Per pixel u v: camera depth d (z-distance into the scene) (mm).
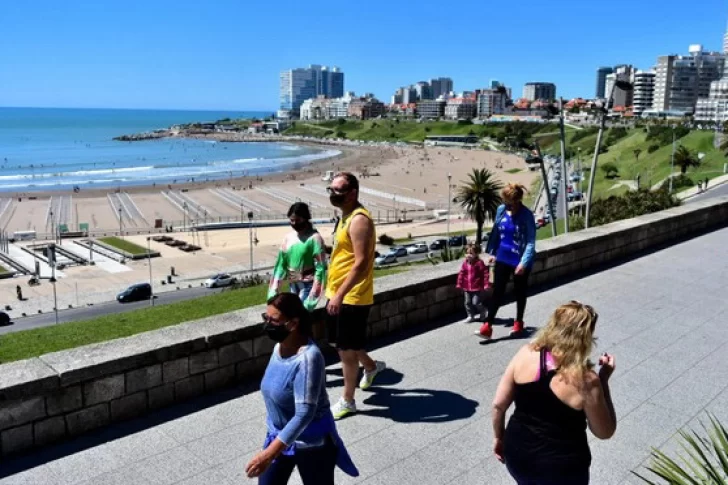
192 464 4062
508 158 168625
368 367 5184
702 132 105438
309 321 3152
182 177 128500
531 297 8180
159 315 14414
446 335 6609
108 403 4520
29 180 121188
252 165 160750
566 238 9664
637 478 4059
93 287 46688
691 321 7211
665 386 5449
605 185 89062
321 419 3180
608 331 6840
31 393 4133
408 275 7125
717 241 12133
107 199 97250
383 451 4312
